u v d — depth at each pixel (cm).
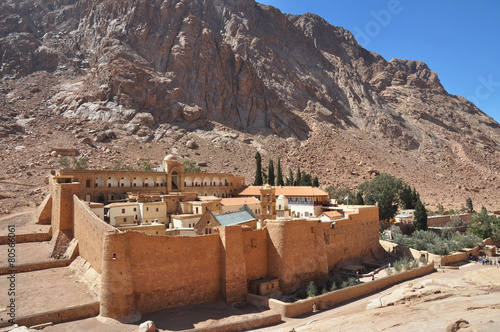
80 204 4303
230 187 8688
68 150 10181
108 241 3153
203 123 13838
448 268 5594
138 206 5662
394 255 6444
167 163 7612
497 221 8131
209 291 3731
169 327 3059
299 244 4391
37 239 4884
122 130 12194
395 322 2536
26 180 8081
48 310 2992
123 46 14700
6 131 10681
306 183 9675
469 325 1958
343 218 5888
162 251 3450
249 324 3180
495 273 4494
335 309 3709
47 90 14375
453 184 15025
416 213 8119
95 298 3244
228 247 3812
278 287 4150
